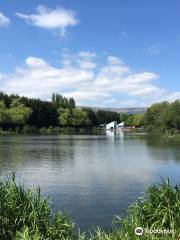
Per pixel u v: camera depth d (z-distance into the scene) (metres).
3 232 12.89
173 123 138.88
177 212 12.98
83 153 63.78
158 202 13.63
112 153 64.38
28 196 14.23
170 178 35.12
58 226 13.64
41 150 68.88
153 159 53.31
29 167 43.25
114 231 13.11
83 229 18.48
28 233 12.51
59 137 129.62
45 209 13.96
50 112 190.00
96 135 157.38
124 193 27.59
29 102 182.12
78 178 34.81
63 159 53.09
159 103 170.62
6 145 81.75
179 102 140.75
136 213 13.67
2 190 14.05
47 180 33.56
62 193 27.47
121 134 168.75
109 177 35.59
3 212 13.37
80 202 24.50
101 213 21.66
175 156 57.72
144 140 108.12
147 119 173.12
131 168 42.72
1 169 41.34
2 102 165.88
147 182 32.75
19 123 164.12
